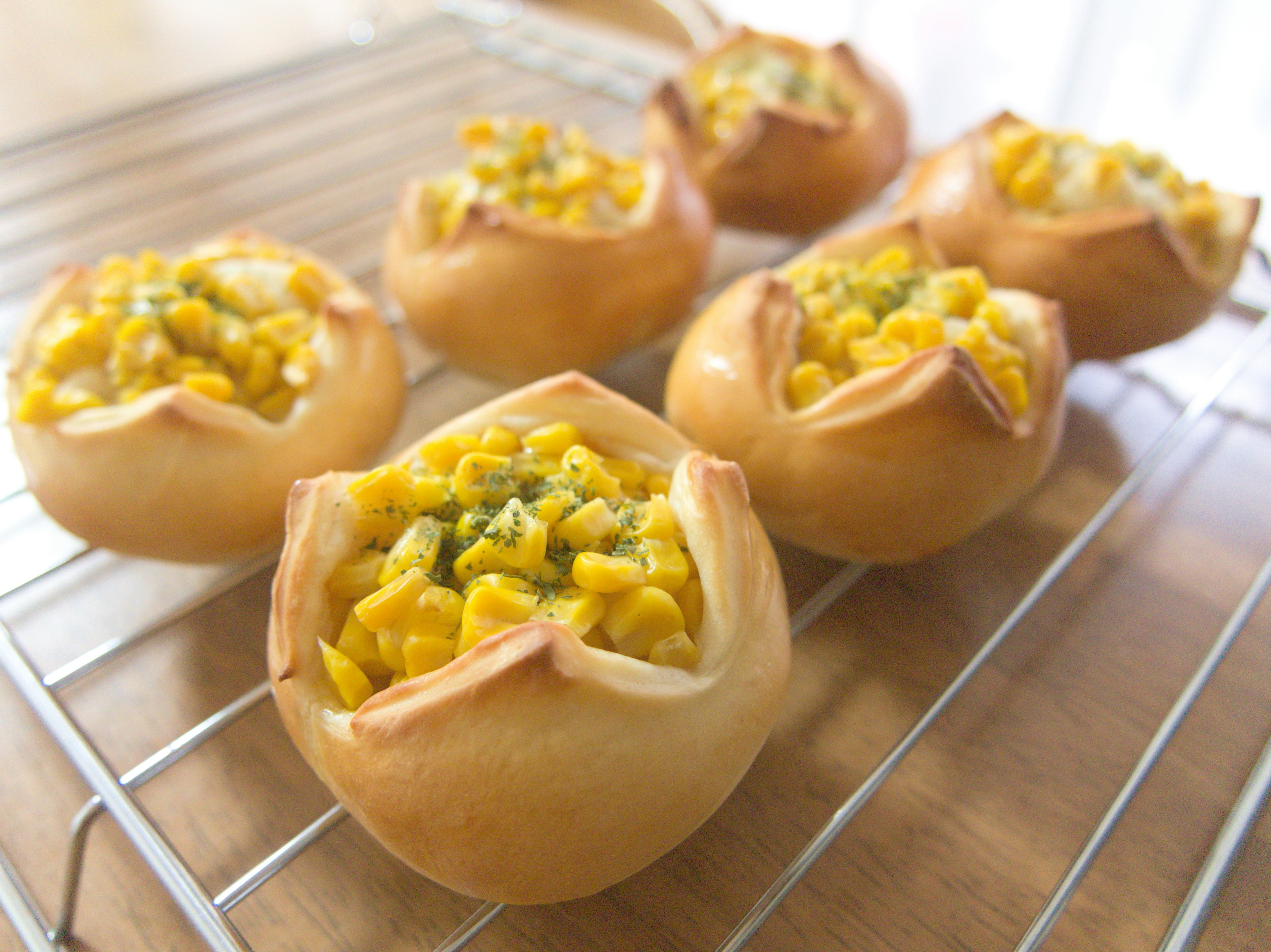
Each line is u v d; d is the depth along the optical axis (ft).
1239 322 0.97
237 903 0.60
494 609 0.55
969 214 0.87
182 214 1.08
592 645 0.57
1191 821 0.65
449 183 0.92
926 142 1.35
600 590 0.57
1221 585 0.78
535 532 0.58
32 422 0.71
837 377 0.72
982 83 1.37
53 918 0.61
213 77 1.30
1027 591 0.78
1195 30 1.20
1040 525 0.82
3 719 0.70
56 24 1.39
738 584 0.59
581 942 0.61
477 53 1.35
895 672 0.73
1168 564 0.79
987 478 0.69
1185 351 0.95
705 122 1.04
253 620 0.76
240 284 0.78
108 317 0.74
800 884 0.63
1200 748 0.68
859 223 1.11
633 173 0.92
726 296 0.78
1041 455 0.72
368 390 0.77
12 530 0.81
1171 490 0.84
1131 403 0.91
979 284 0.76
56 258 1.02
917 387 0.67
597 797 0.53
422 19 1.39
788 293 0.75
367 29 1.36
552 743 0.53
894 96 1.06
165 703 0.72
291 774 0.68
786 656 0.61
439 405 0.92
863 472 0.69
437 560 0.60
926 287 0.77
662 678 0.55
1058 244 0.83
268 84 1.24
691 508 0.61
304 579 0.59
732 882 0.63
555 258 0.82
